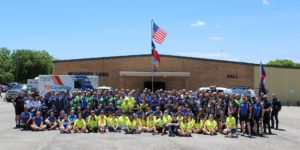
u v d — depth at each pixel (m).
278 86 49.78
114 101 22.50
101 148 15.05
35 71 118.94
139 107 21.48
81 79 30.91
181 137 18.75
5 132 19.50
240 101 20.47
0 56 118.00
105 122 20.55
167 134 19.78
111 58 46.44
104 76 46.38
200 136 19.22
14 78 118.25
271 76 49.56
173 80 47.22
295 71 50.38
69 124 20.03
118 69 46.47
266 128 22.92
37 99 21.75
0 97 54.81
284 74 50.00
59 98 22.06
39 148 14.82
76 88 30.66
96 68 46.41
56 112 21.88
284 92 50.00
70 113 20.64
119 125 20.64
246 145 16.39
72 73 46.44
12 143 15.98
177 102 21.73
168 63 47.00
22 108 21.55
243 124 19.89
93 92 22.81
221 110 20.45
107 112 21.36
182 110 20.88
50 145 15.58
